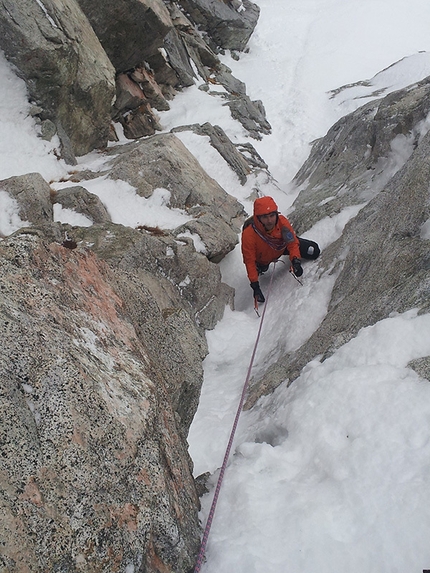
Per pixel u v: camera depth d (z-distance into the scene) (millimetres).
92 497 1702
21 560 1469
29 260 2197
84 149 7812
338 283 4488
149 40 8906
